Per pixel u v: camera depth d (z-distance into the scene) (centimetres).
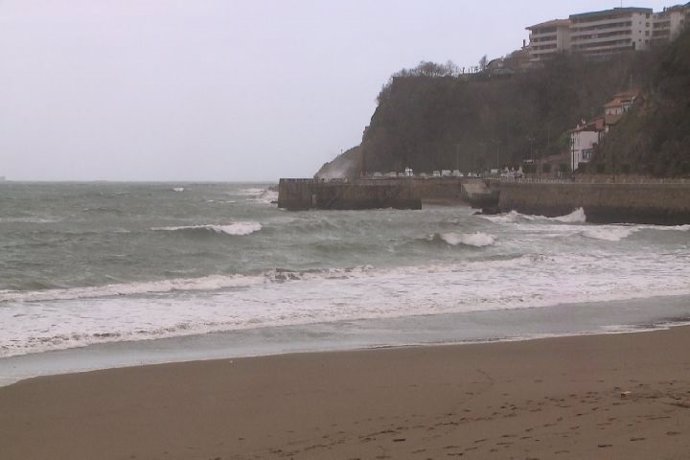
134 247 3312
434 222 5088
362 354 1330
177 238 3725
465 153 14262
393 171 14212
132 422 912
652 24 15450
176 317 1705
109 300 1933
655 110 7144
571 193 6231
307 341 1474
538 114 14212
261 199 11956
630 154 7188
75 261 2745
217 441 822
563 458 650
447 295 2075
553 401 926
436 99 14950
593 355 1304
